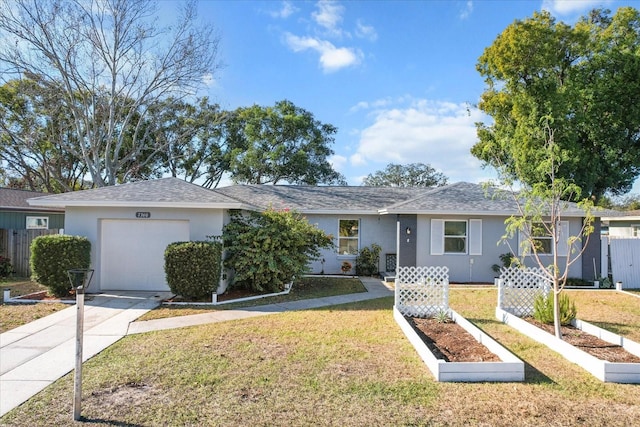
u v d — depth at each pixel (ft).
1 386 15.67
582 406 14.42
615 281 46.34
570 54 71.61
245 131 103.76
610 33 69.05
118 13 69.15
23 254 50.11
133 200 35.70
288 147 105.19
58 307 30.55
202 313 29.01
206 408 13.79
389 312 29.71
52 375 16.81
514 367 16.71
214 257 33.22
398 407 14.06
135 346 20.81
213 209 37.06
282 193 62.39
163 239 38.17
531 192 23.75
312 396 14.84
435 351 19.92
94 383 15.84
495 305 33.19
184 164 108.68
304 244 40.78
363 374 17.07
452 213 47.39
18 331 23.85
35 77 67.46
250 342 21.58
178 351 19.92
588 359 17.99
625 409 14.24
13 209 63.36
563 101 64.23
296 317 27.86
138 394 14.87
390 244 55.36
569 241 22.08
